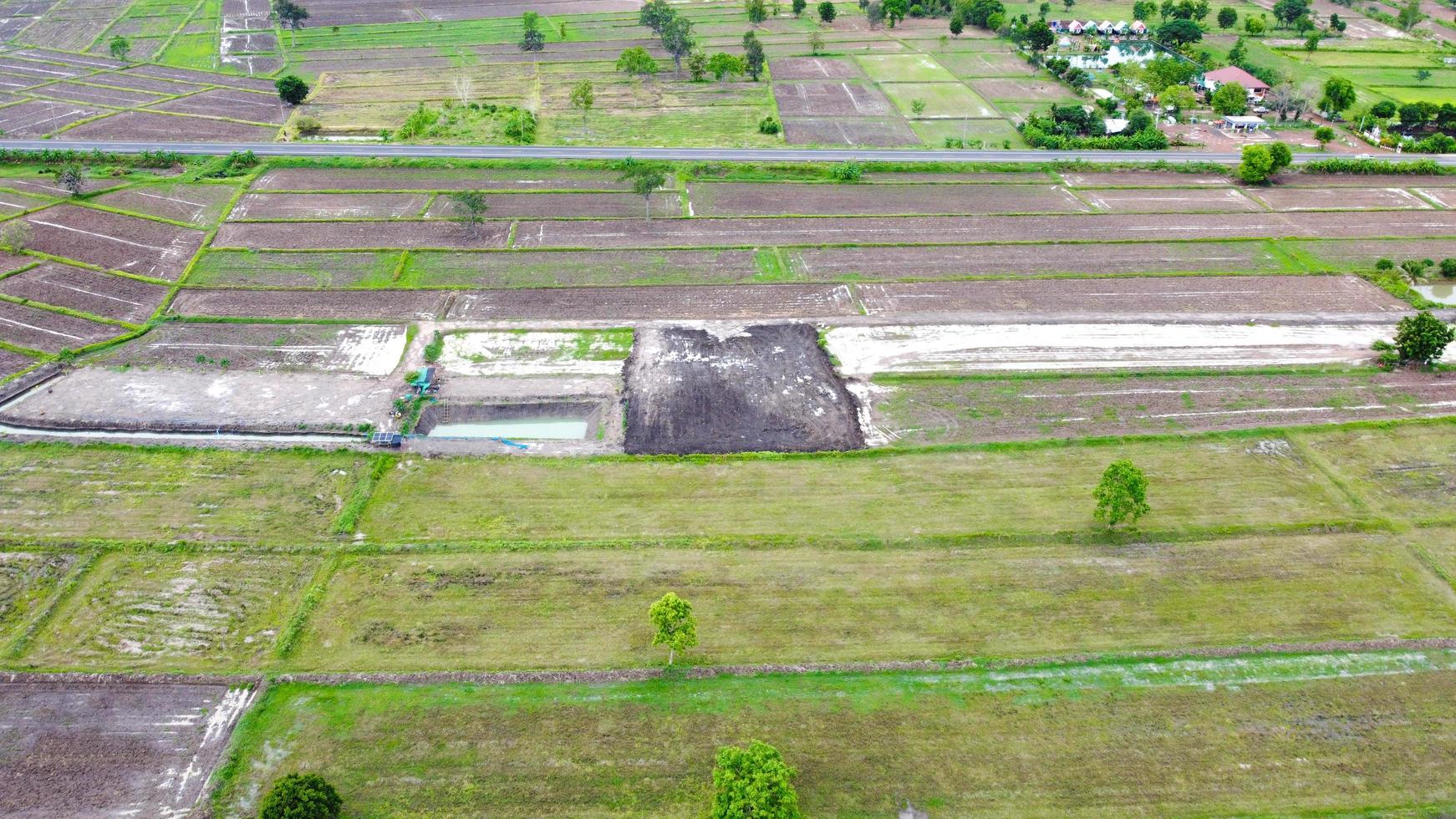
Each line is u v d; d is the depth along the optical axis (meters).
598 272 73.00
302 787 31.55
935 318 66.62
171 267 72.94
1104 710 37.38
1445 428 54.75
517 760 35.09
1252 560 44.91
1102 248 78.19
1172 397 57.69
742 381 58.84
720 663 39.31
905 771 34.91
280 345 62.25
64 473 49.72
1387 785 34.50
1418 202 87.69
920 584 43.34
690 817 33.12
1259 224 83.06
